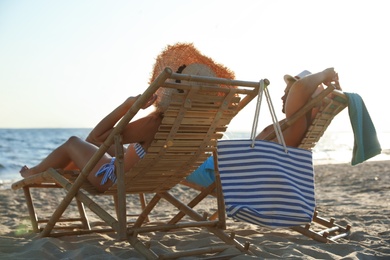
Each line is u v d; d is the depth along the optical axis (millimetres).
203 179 3914
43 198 8094
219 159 2938
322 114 3566
